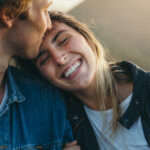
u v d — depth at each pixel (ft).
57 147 5.36
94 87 5.66
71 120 5.70
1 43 4.43
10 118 5.07
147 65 11.76
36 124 5.27
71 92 5.79
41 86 5.59
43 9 4.43
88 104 5.75
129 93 5.66
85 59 5.46
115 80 5.83
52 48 5.22
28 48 4.64
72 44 5.38
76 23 5.80
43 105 5.43
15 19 4.25
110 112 5.64
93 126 5.74
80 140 5.65
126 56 12.16
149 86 5.54
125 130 5.54
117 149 5.58
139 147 5.50
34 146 5.16
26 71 5.90
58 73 5.36
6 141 4.91
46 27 4.57
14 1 4.04
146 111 5.49
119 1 16.55
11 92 5.03
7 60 4.67
